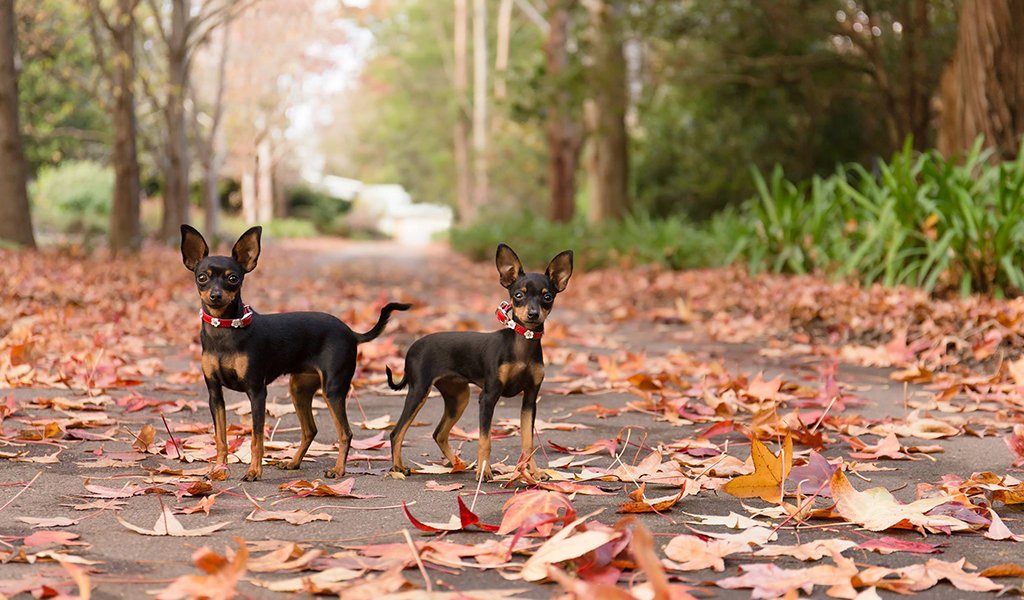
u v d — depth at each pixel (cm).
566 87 2603
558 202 3183
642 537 254
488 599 305
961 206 1068
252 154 4938
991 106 1316
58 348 872
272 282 2059
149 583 329
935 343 891
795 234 1460
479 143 5719
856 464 509
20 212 1869
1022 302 933
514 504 364
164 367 841
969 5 1331
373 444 549
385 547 352
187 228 486
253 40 4203
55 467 500
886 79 2189
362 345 870
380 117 8288
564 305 1614
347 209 8662
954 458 540
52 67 2614
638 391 701
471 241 3578
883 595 325
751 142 2833
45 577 330
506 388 476
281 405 673
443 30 6831
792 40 2288
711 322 1228
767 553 361
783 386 726
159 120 3195
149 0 2631
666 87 3061
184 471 490
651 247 2111
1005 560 361
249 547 365
